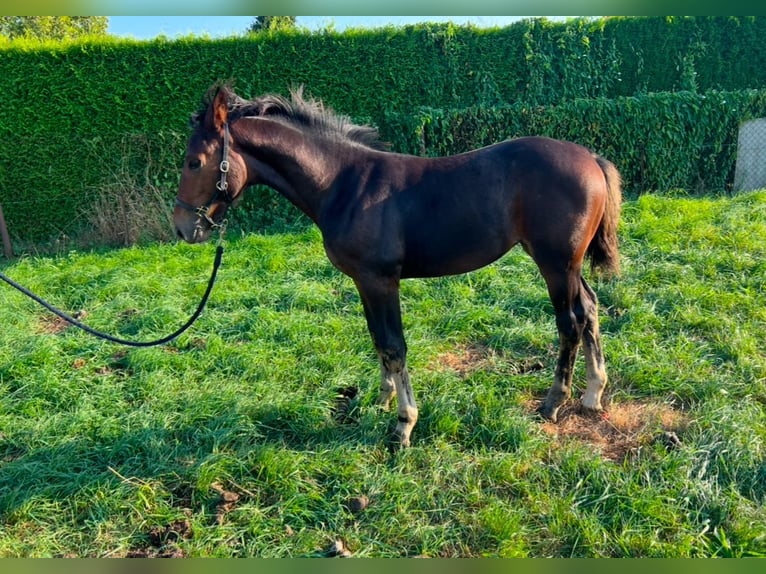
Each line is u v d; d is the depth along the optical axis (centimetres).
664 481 241
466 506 242
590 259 307
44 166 758
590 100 807
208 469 259
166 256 627
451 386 330
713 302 411
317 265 556
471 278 496
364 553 220
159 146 768
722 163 848
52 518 242
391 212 262
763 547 210
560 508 231
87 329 278
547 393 327
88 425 305
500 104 834
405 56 803
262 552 222
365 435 289
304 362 368
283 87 786
